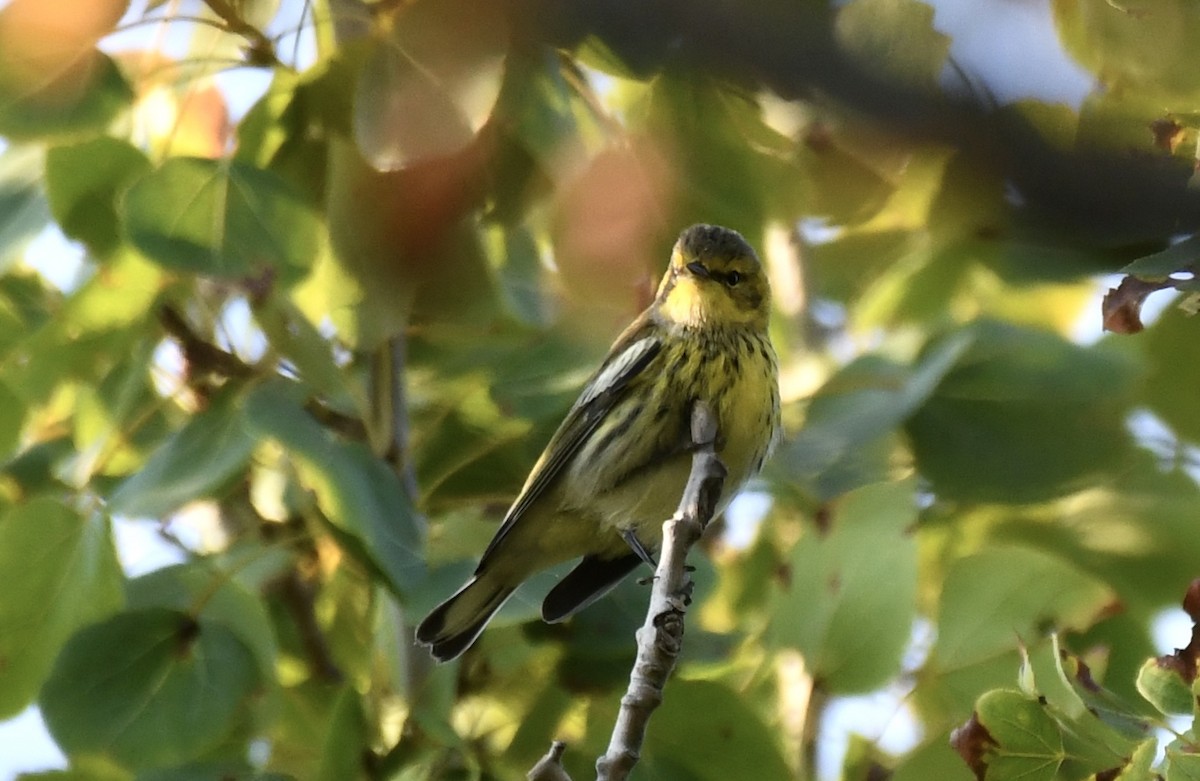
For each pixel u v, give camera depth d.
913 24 7.21
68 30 9.47
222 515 11.22
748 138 9.55
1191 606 7.33
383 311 9.90
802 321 12.13
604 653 10.48
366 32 9.83
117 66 9.73
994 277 11.06
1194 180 7.23
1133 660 9.89
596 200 9.84
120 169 9.95
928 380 10.23
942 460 10.40
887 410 10.26
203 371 10.27
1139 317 7.73
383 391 10.24
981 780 7.55
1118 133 8.29
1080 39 9.51
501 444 11.27
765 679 10.87
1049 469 10.38
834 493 10.34
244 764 9.62
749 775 9.75
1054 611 10.07
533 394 11.01
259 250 9.41
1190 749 6.84
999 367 10.52
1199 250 7.36
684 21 7.39
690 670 10.55
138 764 9.57
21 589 9.96
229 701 9.77
